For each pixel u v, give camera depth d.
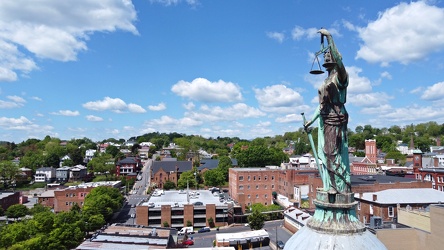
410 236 52.53
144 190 177.38
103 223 93.62
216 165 197.62
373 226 56.62
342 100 15.73
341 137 15.62
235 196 134.75
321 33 15.73
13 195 134.75
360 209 81.81
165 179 183.62
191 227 101.94
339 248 14.09
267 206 122.19
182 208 105.25
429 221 53.06
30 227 74.62
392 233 52.28
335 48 15.30
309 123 16.69
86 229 89.69
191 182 170.38
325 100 15.67
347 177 15.65
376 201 75.94
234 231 99.94
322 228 14.99
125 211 125.19
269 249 80.75
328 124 15.75
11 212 112.12
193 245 85.38
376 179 103.56
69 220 81.94
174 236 79.06
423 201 76.12
